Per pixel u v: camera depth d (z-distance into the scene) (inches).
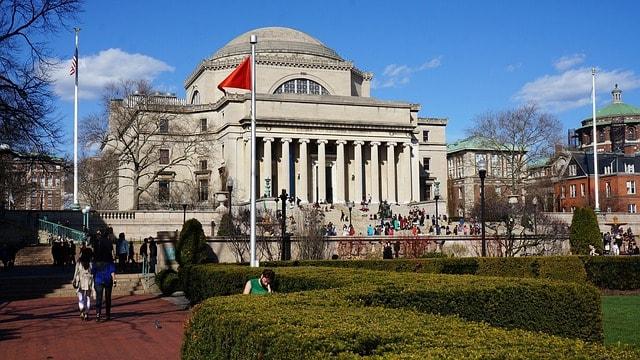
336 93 4507.9
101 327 900.6
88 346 753.0
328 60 4564.5
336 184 4052.7
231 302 469.7
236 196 3786.9
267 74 4370.1
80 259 992.9
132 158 3639.3
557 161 5007.4
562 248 2206.0
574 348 281.6
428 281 655.8
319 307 444.5
